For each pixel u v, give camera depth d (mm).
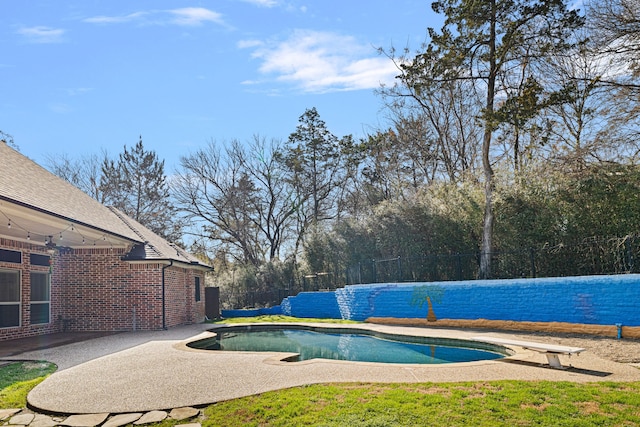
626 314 10719
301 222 35656
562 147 18109
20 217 11305
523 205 15188
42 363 9703
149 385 7227
